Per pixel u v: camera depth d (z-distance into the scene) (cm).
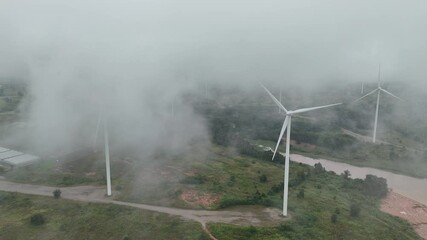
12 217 9300
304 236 9050
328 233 9381
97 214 9388
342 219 10144
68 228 8894
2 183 11081
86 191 10650
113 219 9219
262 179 12131
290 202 10638
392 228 10369
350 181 13450
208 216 9538
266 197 10769
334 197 11631
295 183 12381
